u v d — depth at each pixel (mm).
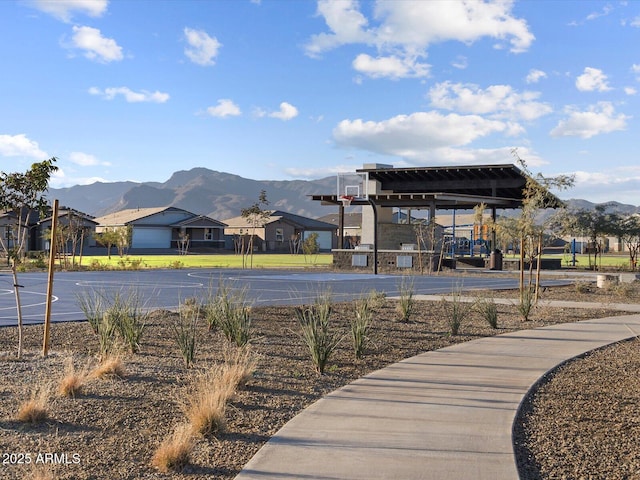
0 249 45094
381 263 38219
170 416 6578
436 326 13297
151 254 67312
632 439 6047
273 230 84375
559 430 6305
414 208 44062
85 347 10344
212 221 83125
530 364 9359
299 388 7875
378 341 11305
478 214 37062
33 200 9773
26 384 7734
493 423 6332
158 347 10391
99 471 5145
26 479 4879
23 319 13875
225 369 7996
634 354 10352
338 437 5875
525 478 5070
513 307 17172
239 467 5258
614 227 38406
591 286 24609
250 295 20312
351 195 36562
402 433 5996
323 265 44250
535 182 17781
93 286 24047
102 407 6852
